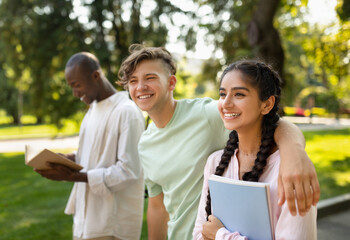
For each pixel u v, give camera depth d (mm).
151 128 1941
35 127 27703
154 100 1763
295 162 1109
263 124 1336
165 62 1829
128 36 9922
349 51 9828
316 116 31422
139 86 1759
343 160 9180
